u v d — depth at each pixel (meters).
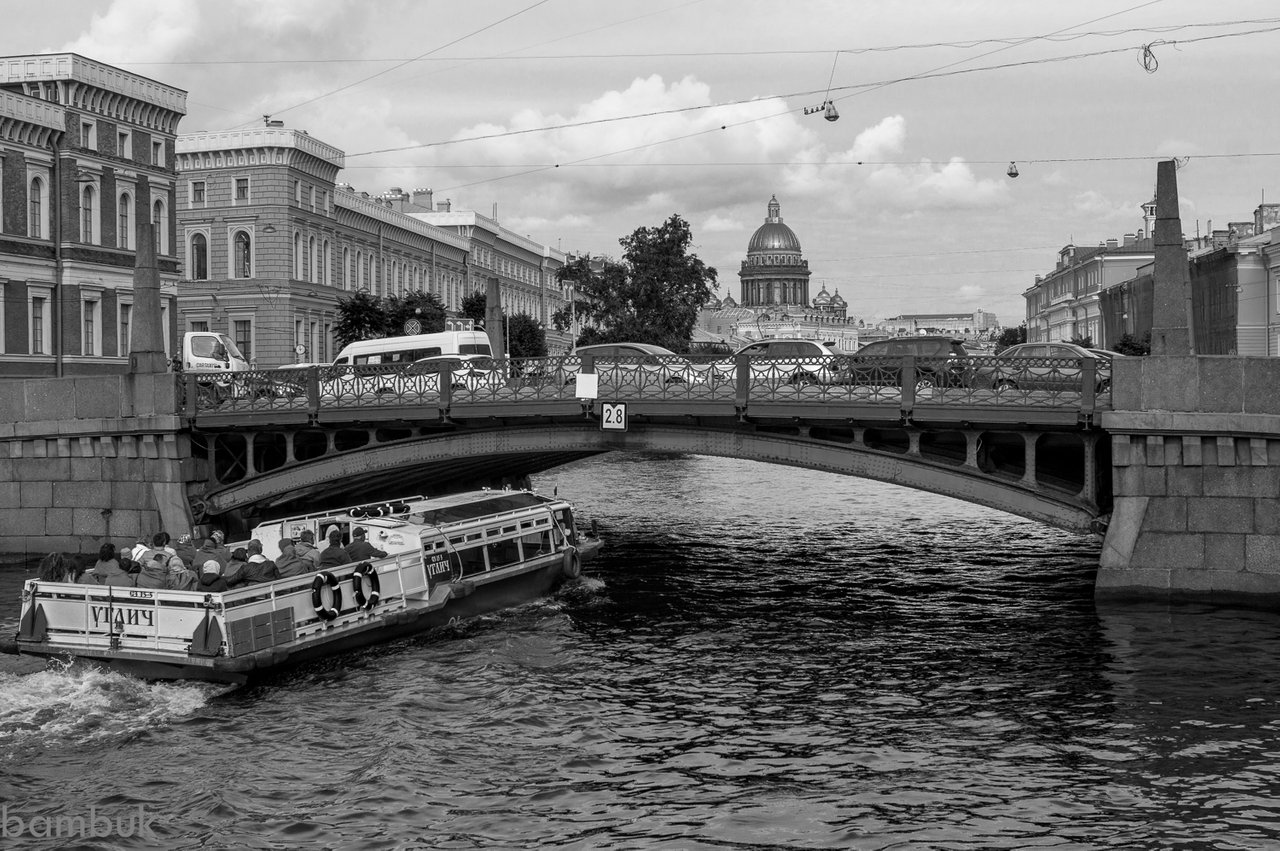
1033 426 27.56
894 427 28.84
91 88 55.88
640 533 43.25
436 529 28.08
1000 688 22.42
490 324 60.00
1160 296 26.61
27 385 35.59
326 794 17.89
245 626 23.11
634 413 30.05
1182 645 24.30
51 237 54.09
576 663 24.62
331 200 80.06
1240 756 18.81
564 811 17.19
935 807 17.17
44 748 19.86
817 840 16.14
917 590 31.69
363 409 32.47
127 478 34.81
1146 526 26.69
